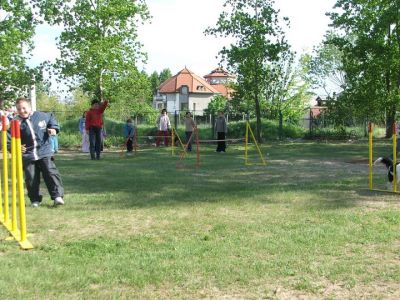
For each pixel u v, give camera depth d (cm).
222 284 441
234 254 532
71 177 1214
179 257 519
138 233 632
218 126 2172
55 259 514
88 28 2622
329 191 956
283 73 3139
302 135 3241
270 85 3047
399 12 2872
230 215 736
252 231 635
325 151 2150
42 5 2444
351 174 1270
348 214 732
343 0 3067
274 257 520
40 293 420
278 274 466
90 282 448
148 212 761
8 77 2450
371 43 2978
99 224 684
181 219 711
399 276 460
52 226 671
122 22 2667
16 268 484
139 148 2566
